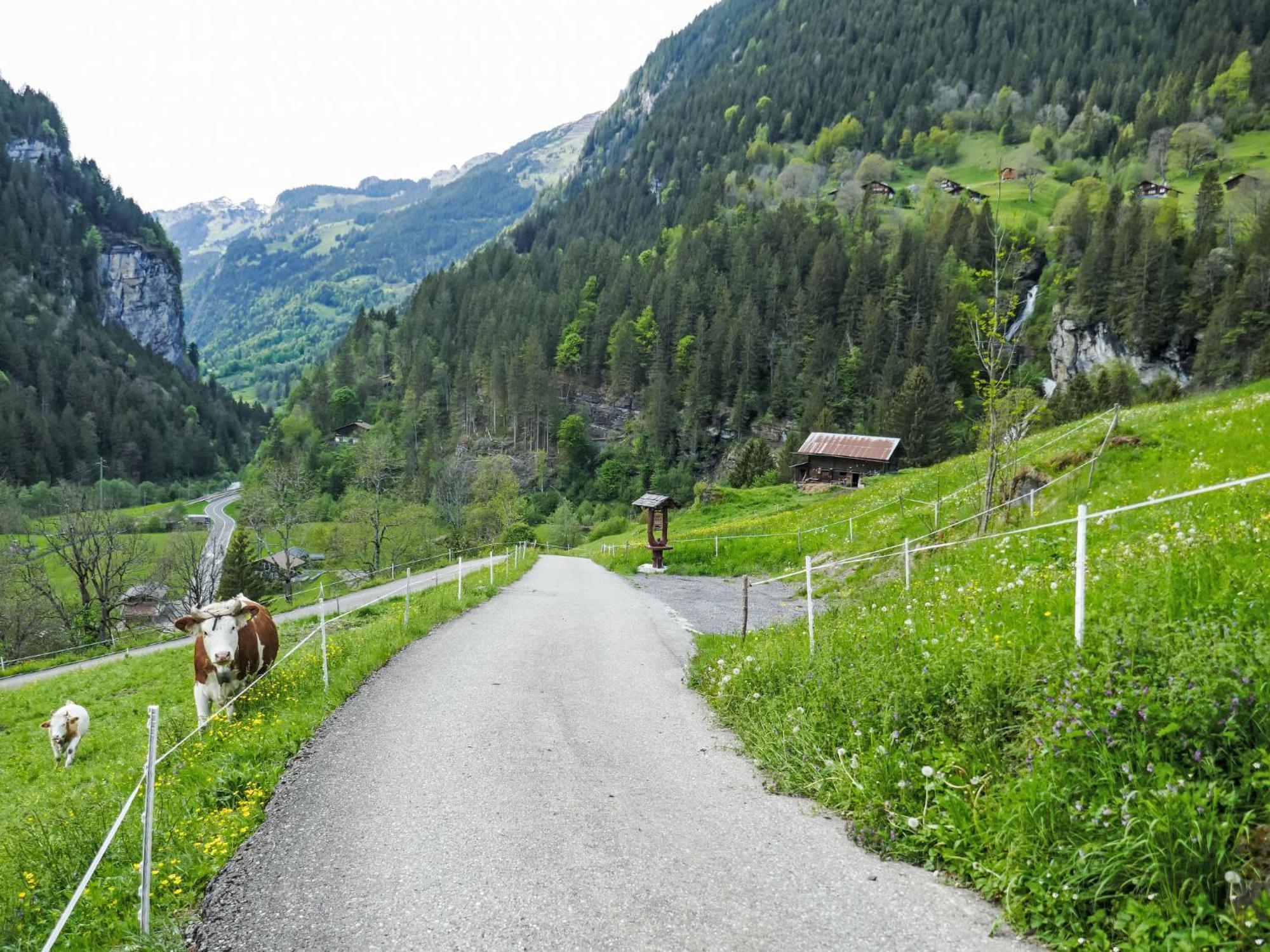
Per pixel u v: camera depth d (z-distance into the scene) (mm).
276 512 81688
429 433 145375
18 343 183625
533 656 13961
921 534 21797
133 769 9742
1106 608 6297
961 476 27516
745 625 12297
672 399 148500
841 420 132500
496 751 8266
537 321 172750
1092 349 123938
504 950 4430
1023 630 6742
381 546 78625
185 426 194625
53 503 105062
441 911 4926
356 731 9359
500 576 33938
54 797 10828
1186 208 155875
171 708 14977
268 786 7551
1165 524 11445
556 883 5188
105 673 25219
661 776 7277
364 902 5137
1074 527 14438
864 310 142750
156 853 6117
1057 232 150750
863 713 6758
